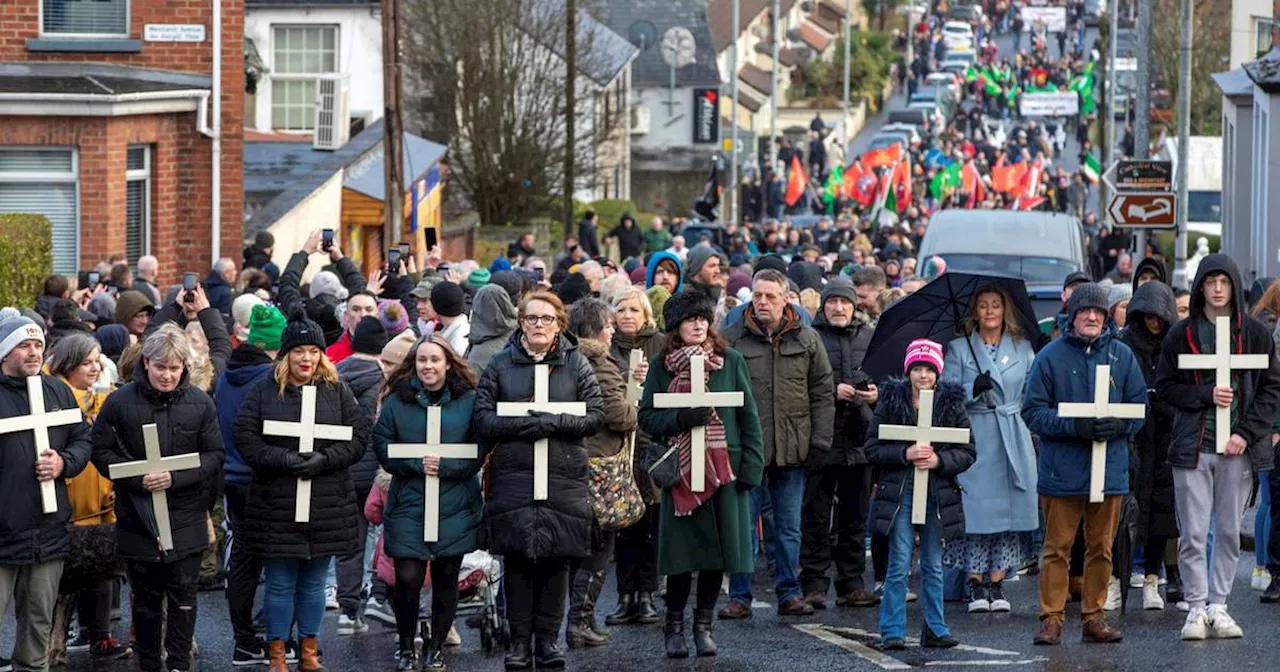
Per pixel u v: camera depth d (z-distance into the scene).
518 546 17.33
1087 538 18.75
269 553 17.44
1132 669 17.50
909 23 183.25
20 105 40.25
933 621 18.70
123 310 23.55
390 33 44.91
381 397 17.91
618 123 89.88
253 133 62.56
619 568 20.44
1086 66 156.50
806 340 20.58
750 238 63.91
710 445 18.09
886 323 21.08
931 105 139.50
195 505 17.39
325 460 17.34
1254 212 51.16
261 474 17.45
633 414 18.52
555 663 17.83
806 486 21.33
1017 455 20.58
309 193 49.34
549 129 78.75
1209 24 96.38
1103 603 18.80
